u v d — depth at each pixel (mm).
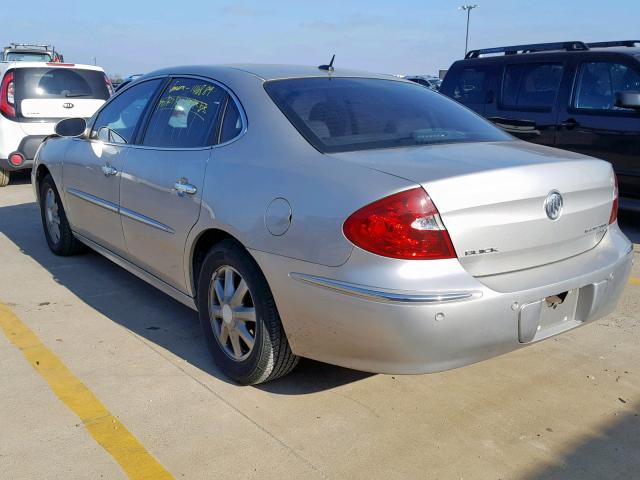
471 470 2686
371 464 2715
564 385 3395
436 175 2609
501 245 2701
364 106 3414
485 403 3209
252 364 3168
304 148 3027
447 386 3369
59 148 5195
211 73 3777
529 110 7305
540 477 2648
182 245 3535
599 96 6719
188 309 4426
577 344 3893
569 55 7004
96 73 9297
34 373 3475
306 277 2752
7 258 5613
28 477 2613
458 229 2586
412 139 3217
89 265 5402
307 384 3365
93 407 3131
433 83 21672
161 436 2896
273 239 2883
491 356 2732
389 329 2559
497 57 7758
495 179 2670
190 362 3619
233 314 3252
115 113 4578
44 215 5730
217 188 3236
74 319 4230
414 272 2537
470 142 3309
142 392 3277
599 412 3139
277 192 2916
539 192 2787
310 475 2639
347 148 3027
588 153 6797
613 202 3293
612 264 3113
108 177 4305
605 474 2676
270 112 3270
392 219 2535
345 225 2615
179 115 3844
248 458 2746
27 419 3025
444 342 2570
